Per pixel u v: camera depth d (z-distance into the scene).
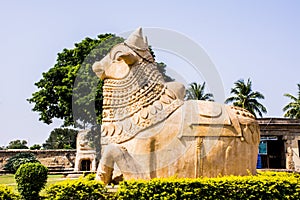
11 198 7.49
